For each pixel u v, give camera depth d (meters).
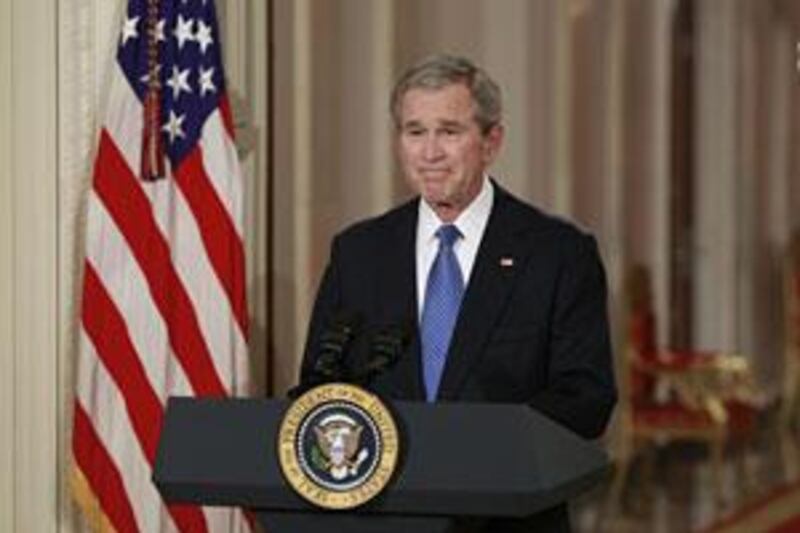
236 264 11.81
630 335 23.88
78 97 12.31
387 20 18.94
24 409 12.49
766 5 33.66
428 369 8.74
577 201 25.88
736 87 32.31
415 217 9.06
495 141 8.73
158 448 7.50
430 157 8.48
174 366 11.73
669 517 22.92
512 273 8.74
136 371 11.59
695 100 31.50
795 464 27.44
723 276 32.06
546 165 24.56
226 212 11.78
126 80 11.68
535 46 24.11
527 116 23.77
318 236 16.98
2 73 12.36
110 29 12.27
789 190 34.50
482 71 8.68
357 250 9.11
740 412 24.77
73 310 12.36
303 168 16.36
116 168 11.63
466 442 7.13
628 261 28.22
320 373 7.93
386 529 7.25
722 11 31.83
